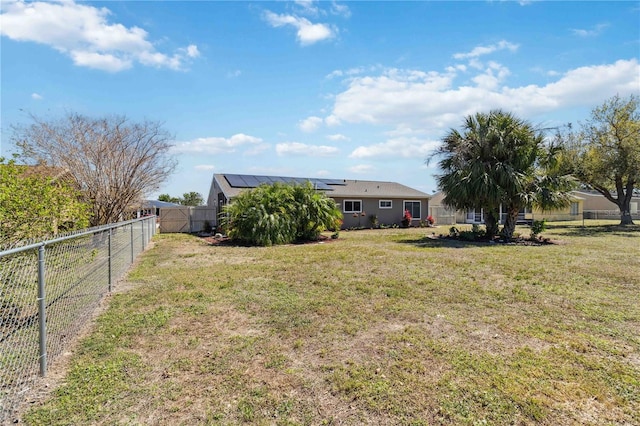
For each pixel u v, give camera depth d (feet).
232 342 11.77
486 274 22.47
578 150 66.13
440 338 12.13
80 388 8.80
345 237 49.62
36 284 10.07
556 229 62.54
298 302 16.29
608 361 10.40
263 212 41.37
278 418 7.69
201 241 44.78
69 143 39.09
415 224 75.66
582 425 7.43
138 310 15.12
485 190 40.34
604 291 18.37
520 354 10.83
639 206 112.98
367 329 12.97
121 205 42.98
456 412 7.87
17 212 13.88
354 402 8.29
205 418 7.67
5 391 8.21
